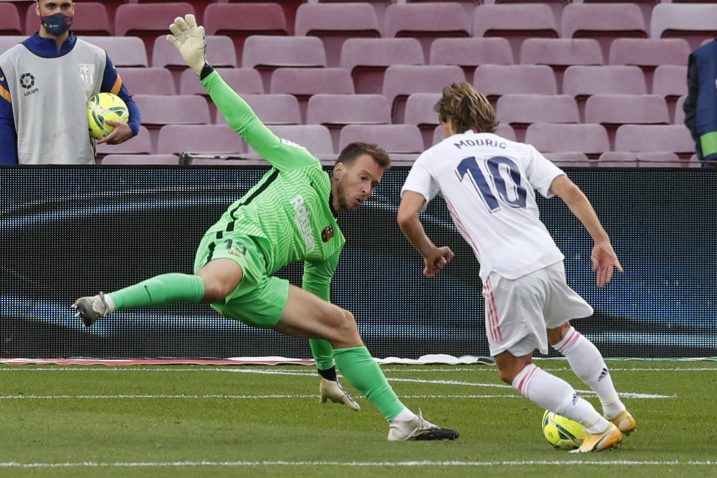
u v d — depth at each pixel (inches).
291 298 758.5
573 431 730.8
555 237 1238.9
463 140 751.7
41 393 1003.9
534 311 720.3
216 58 1894.7
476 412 924.6
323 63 1911.9
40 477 604.7
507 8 2000.5
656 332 1247.5
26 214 1208.8
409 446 738.2
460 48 1929.1
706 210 1243.2
